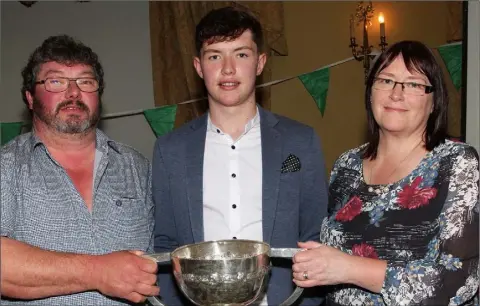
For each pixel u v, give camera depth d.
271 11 3.52
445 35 3.86
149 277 1.39
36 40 3.45
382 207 1.46
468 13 1.86
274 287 1.72
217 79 1.71
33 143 1.59
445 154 1.42
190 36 3.45
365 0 3.78
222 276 1.33
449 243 1.32
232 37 1.67
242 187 1.74
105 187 1.63
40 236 1.52
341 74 3.80
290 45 3.73
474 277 1.33
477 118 1.86
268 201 1.71
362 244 1.46
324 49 3.76
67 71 1.61
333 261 1.37
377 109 1.52
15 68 3.43
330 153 3.83
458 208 1.33
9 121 3.41
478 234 1.33
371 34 3.79
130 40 3.55
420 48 1.48
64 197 1.55
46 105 1.60
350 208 1.54
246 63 1.70
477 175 1.35
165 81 3.56
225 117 1.77
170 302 1.77
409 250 1.39
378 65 1.52
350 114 3.82
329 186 1.69
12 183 1.51
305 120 3.79
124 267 1.39
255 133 1.80
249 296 1.37
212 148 1.78
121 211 1.63
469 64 1.87
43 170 1.56
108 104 3.55
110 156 1.70
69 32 3.48
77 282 1.41
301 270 1.38
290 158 1.74
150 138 3.62
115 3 3.53
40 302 1.50
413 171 1.45
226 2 3.45
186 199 1.73
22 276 1.40
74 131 1.61
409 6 3.83
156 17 3.54
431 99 1.48
